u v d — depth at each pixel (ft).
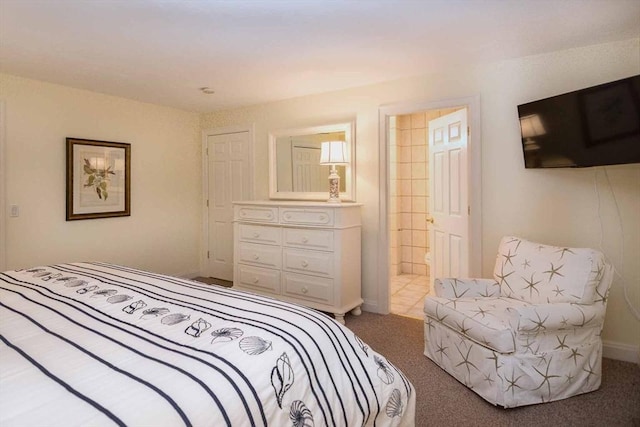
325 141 12.47
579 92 7.63
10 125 10.50
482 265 9.86
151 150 14.02
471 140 9.87
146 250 13.97
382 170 11.36
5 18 6.98
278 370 3.70
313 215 10.85
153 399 2.94
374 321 10.94
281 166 13.51
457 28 7.52
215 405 3.07
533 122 8.68
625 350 8.41
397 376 5.04
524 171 9.30
